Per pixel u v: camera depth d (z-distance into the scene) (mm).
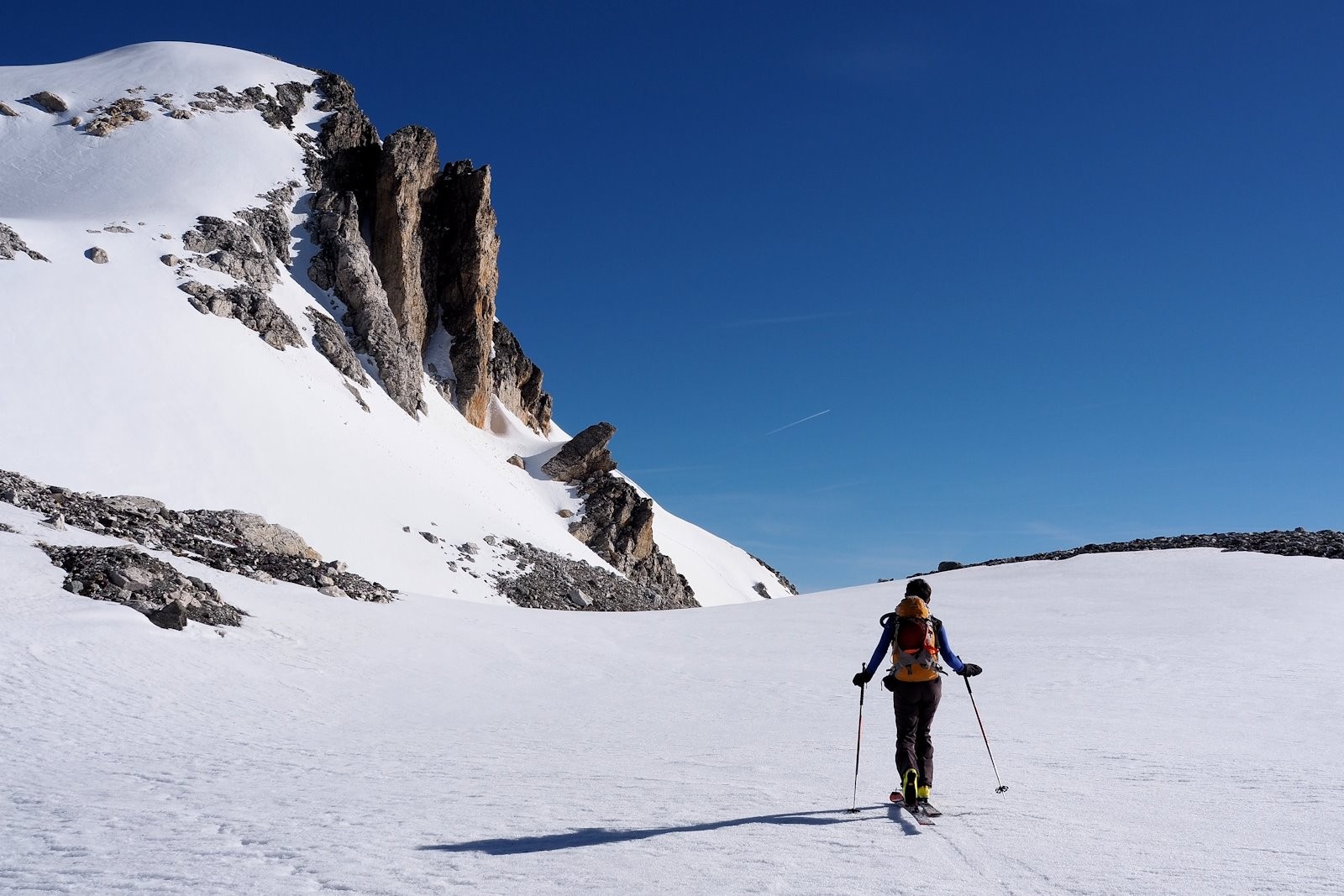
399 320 90125
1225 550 41875
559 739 14375
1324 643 23828
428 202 99500
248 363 57062
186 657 19859
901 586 42469
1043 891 5434
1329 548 39156
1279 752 11180
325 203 84125
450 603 36000
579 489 93250
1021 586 38438
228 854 6781
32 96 89938
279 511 47219
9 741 13047
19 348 45656
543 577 60156
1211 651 23188
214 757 12578
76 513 31703
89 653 18266
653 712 18078
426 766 11531
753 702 19500
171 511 39406
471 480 71688
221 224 69250
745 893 5480
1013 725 14266
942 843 6695
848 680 22562
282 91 101125
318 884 5902
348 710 18438
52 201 71625
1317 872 5719
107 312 52062
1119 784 9133
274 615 25875
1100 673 20781
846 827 7316
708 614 38531
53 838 7473
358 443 59844
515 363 113188
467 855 6582
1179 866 5949
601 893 5535
